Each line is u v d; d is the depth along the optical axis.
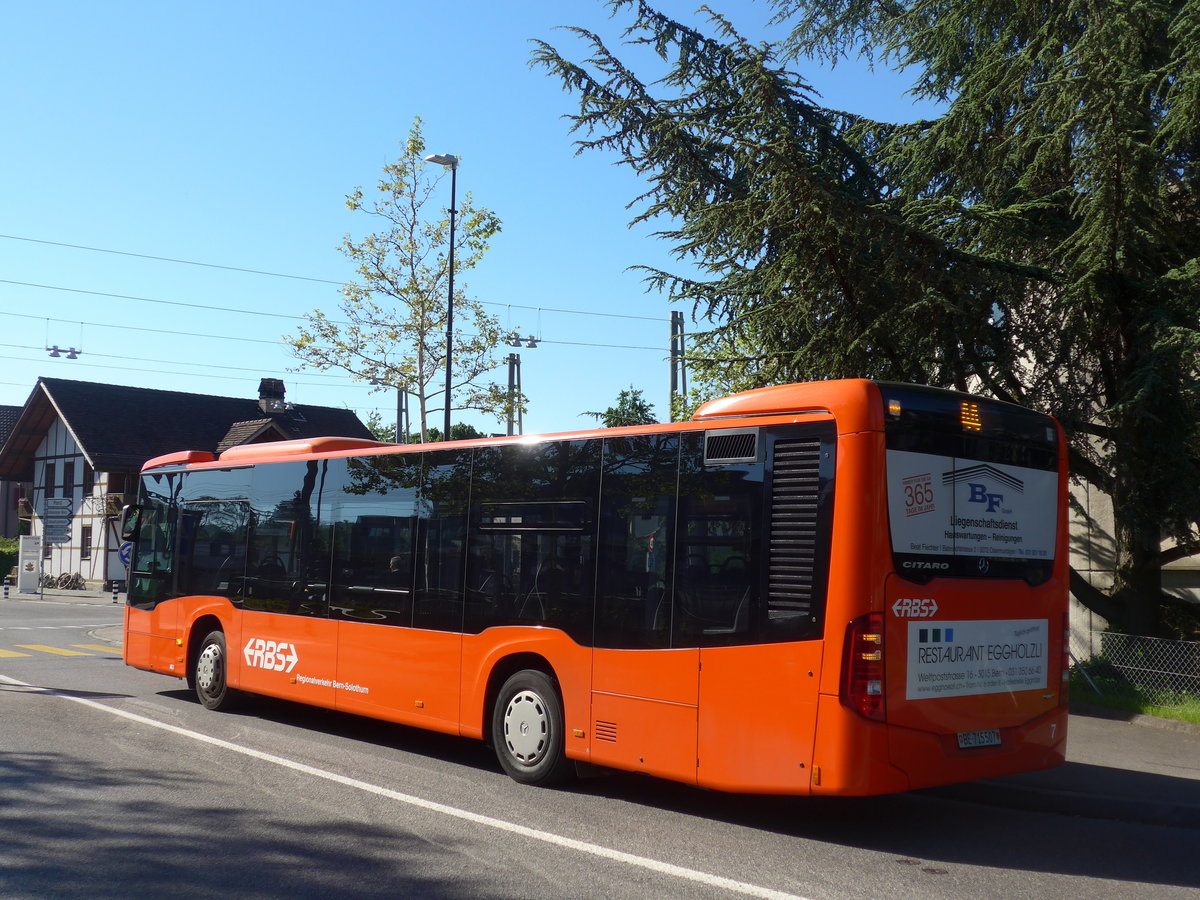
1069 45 12.40
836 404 6.68
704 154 12.71
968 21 13.80
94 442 49.03
